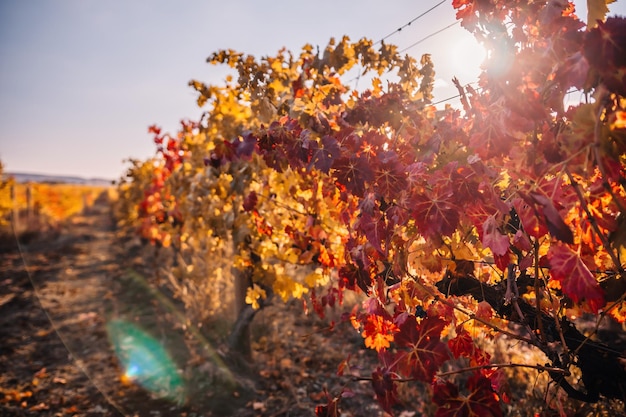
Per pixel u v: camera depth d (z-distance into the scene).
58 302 8.12
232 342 5.16
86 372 5.26
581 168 1.22
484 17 1.48
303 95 2.80
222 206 4.21
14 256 12.28
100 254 12.72
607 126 1.10
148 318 6.89
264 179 3.14
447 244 1.90
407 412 3.88
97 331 6.55
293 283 3.35
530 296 1.98
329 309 6.22
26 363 5.64
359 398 4.25
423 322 1.55
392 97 2.28
